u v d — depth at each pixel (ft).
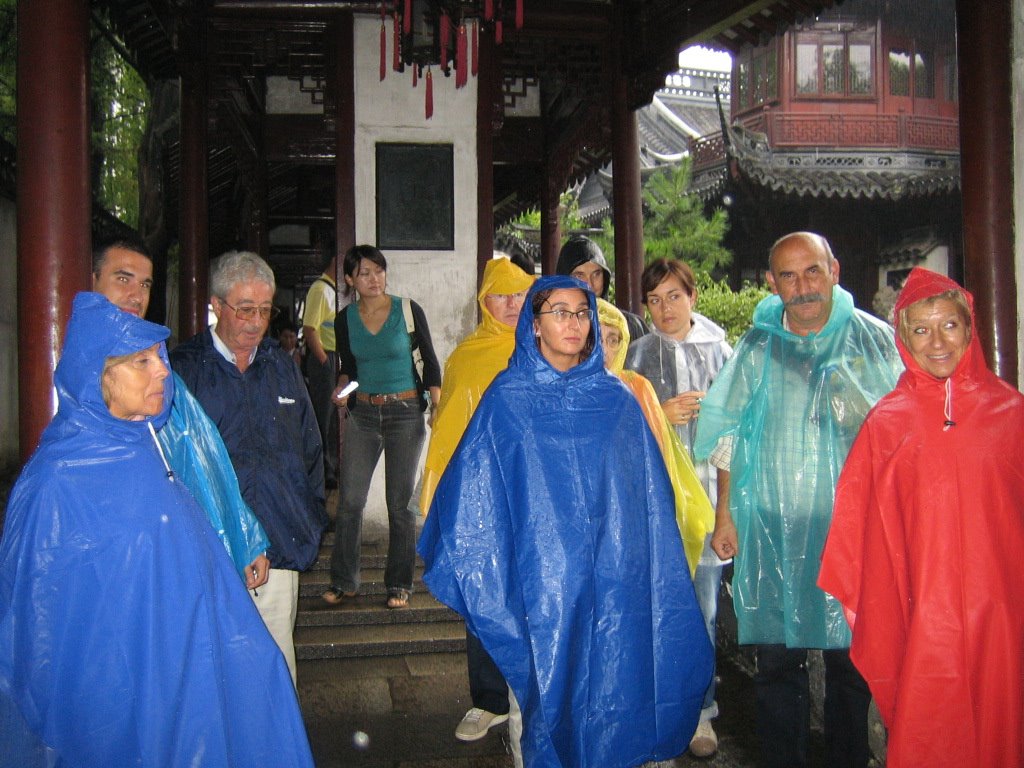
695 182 59.26
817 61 59.31
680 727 8.68
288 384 10.36
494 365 11.20
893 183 56.08
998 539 7.86
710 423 9.68
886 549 8.30
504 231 53.78
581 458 8.44
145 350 7.17
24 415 12.06
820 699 11.44
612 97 21.58
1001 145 10.84
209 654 7.19
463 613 8.38
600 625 8.32
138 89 43.55
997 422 7.97
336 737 11.66
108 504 6.94
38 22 12.31
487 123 19.79
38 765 7.02
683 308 11.64
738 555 9.59
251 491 9.79
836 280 9.45
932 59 60.34
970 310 8.08
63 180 12.28
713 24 18.10
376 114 19.60
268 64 22.81
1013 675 7.73
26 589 6.72
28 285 12.16
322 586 16.71
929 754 7.82
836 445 9.17
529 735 8.10
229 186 42.83
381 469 19.35
